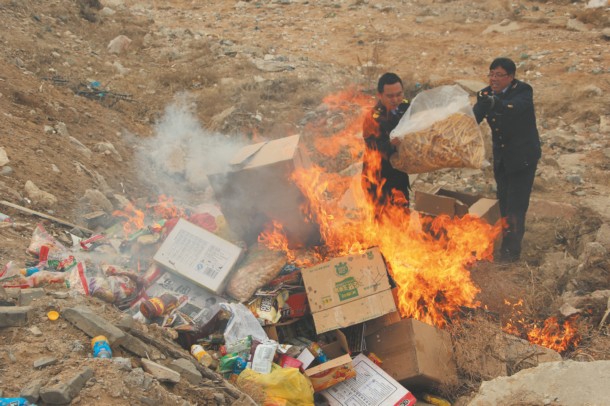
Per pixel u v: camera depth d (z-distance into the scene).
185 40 12.11
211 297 4.27
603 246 5.46
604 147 8.01
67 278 3.89
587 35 12.63
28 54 8.98
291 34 14.01
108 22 12.37
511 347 4.23
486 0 15.76
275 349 3.66
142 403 2.87
